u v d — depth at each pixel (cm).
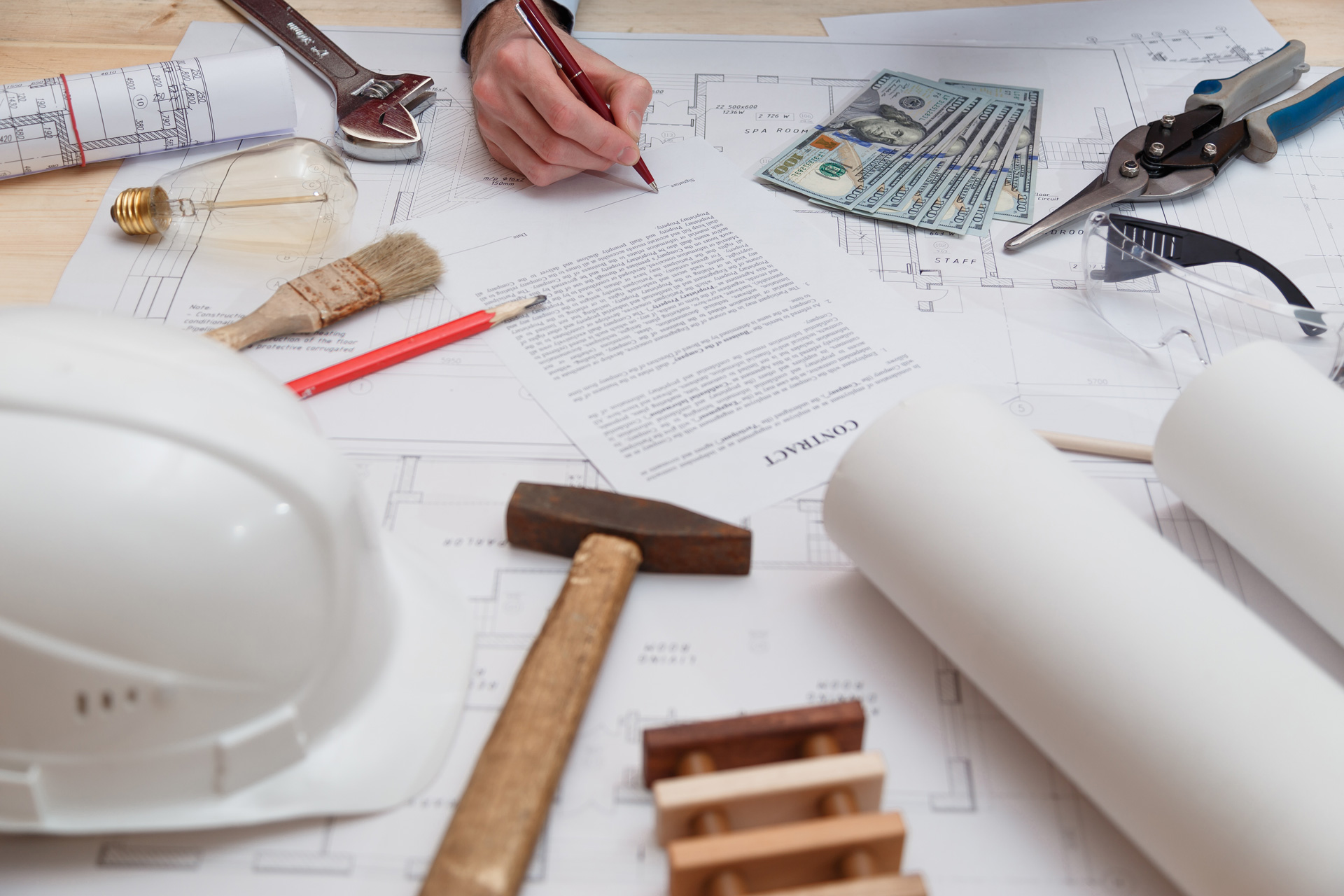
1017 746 54
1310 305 78
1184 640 46
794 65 101
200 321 75
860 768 48
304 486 45
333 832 50
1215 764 44
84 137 85
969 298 80
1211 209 87
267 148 82
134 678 44
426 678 54
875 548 55
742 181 90
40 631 42
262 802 49
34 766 46
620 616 59
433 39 103
